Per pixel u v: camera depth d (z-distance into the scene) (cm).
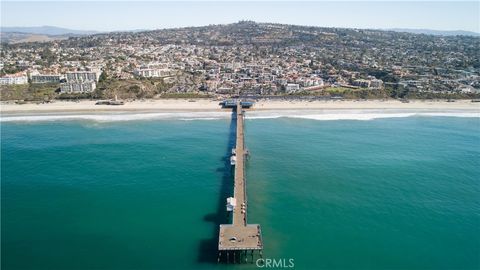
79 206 9762
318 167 12556
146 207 9750
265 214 9488
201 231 8725
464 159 13475
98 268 7431
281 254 7925
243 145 13512
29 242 8219
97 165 12512
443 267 7600
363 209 9788
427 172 12212
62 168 12219
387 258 7850
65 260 7650
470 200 10344
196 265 7588
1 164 12525
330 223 9125
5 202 9906
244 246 7512
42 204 9838
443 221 9262
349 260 7756
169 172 11981
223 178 11569
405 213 9625
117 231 8681
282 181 11419
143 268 7456
